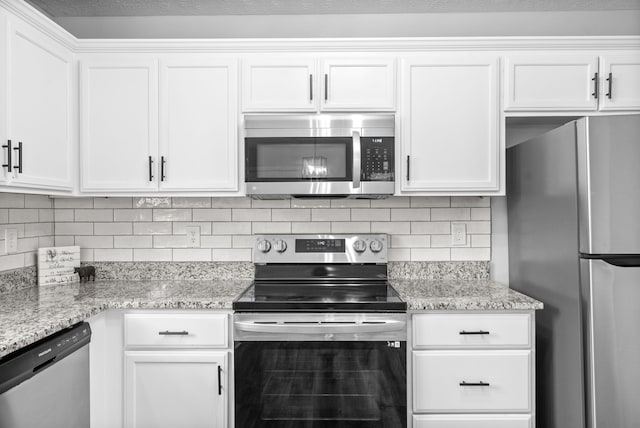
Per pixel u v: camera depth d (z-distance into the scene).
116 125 2.05
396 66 2.05
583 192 1.62
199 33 2.40
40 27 1.76
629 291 1.58
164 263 2.37
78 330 1.58
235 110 2.05
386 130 2.01
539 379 1.98
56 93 1.89
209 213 2.38
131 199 2.37
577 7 2.35
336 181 2.01
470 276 2.36
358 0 2.26
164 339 1.79
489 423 1.77
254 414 1.74
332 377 1.74
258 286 2.16
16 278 2.04
